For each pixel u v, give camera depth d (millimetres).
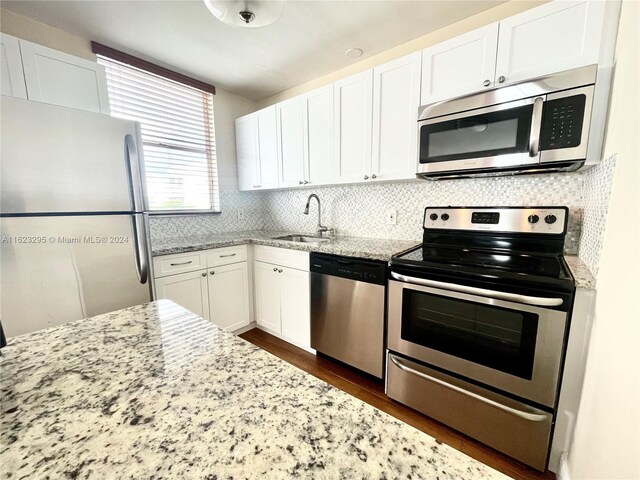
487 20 1670
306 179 2330
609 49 1119
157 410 458
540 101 1225
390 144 1828
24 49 1493
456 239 1777
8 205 1251
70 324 801
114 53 2018
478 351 1325
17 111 1244
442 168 1564
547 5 1254
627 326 742
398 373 1598
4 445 394
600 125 1154
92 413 453
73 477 346
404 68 1720
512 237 1597
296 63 2258
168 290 1970
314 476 343
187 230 2615
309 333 2164
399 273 1528
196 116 2621
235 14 1083
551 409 1171
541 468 1209
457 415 1409
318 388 514
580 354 1100
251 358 617
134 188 1606
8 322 1283
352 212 2479
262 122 2615
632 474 659
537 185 1624
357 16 1704
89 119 1441
